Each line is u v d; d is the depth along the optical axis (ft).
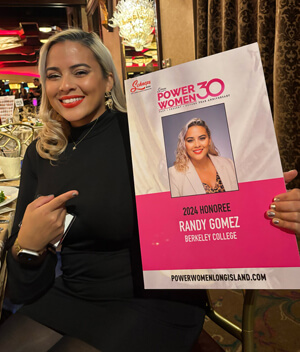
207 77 1.98
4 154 5.33
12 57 50.93
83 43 2.83
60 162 2.95
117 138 2.92
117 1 17.58
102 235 2.71
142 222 2.11
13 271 2.47
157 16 13.97
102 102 3.06
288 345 4.29
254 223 1.91
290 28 7.14
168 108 2.07
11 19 33.68
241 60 1.91
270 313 4.97
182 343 2.24
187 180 2.02
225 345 4.45
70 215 2.60
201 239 2.00
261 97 1.88
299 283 1.84
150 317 2.35
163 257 2.07
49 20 34.58
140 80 2.13
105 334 2.20
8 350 2.21
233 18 9.27
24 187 3.14
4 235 2.74
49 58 2.82
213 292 5.70
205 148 1.98
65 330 2.31
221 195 1.97
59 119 3.08
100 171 2.79
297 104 7.45
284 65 7.32
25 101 24.68
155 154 2.10
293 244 1.84
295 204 1.80
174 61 13.47
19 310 2.61
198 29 10.87
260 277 1.90
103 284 2.60
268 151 1.88
